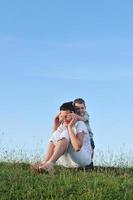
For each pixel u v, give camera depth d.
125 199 9.37
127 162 13.52
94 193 9.41
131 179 10.56
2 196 9.33
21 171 11.27
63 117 11.62
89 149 11.86
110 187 9.72
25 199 9.30
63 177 10.25
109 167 12.73
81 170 11.62
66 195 9.39
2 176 10.52
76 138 11.38
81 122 11.65
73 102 12.84
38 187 9.75
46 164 11.05
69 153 11.62
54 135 11.70
